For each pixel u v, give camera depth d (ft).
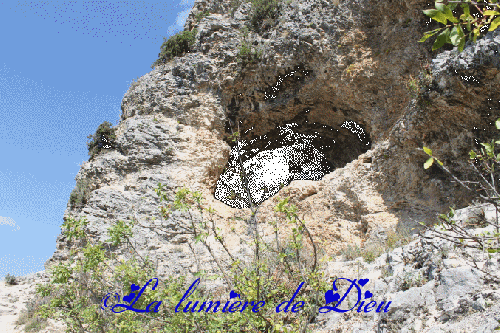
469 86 40.52
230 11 73.87
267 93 66.69
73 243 58.75
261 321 24.73
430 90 43.62
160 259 51.65
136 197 60.03
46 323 49.52
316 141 73.31
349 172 54.75
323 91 62.39
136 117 70.23
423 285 25.89
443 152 46.16
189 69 69.51
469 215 30.40
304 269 29.22
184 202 28.78
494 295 21.99
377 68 56.24
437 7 10.94
